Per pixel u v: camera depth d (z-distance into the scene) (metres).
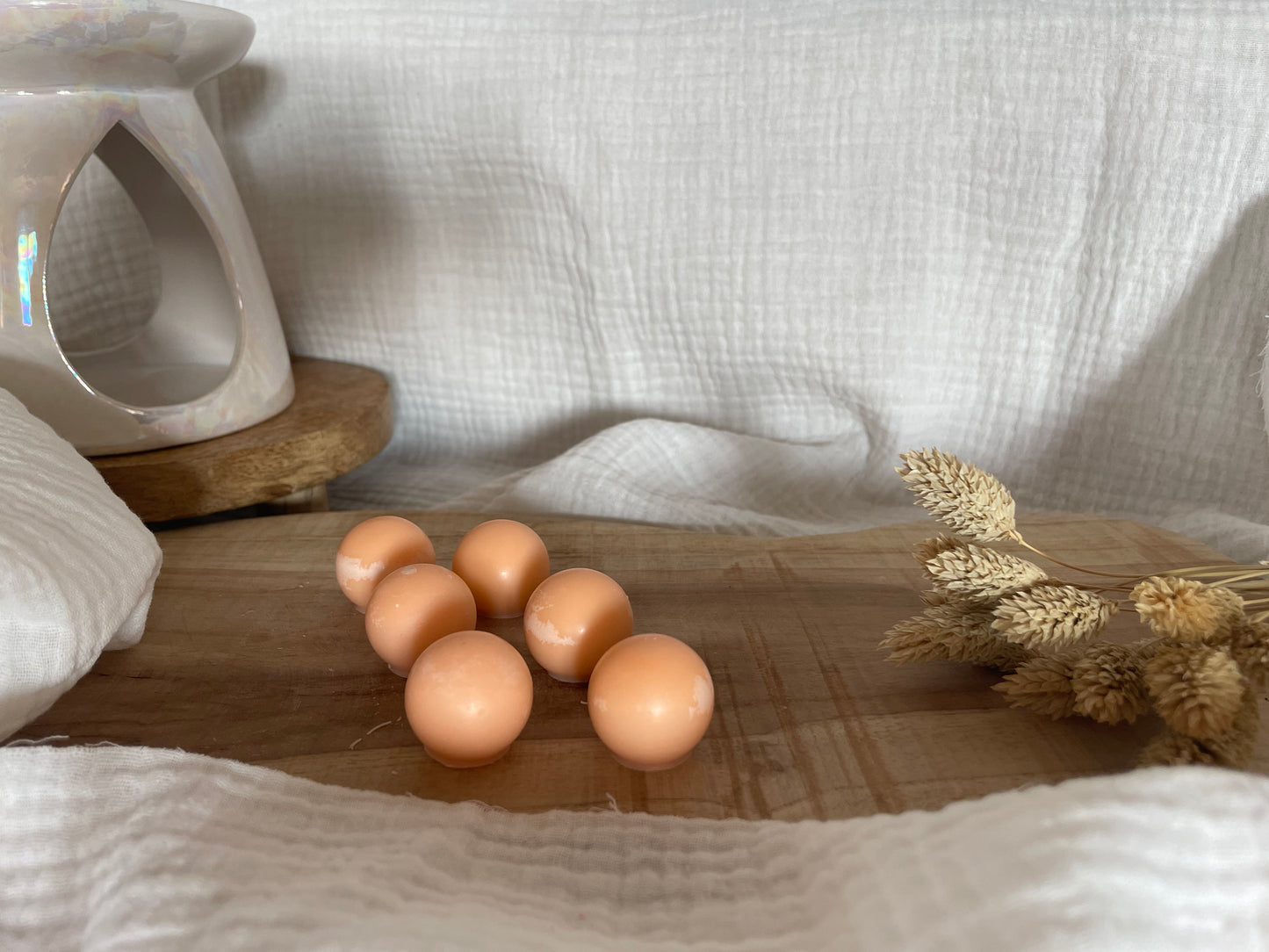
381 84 0.48
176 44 0.36
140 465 0.38
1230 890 0.21
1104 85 0.40
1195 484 0.43
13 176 0.35
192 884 0.22
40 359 0.36
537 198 0.48
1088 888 0.20
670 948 0.22
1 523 0.27
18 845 0.24
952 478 0.28
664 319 0.48
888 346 0.46
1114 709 0.26
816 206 0.45
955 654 0.28
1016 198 0.43
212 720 0.28
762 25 0.43
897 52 0.42
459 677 0.26
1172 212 0.40
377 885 0.23
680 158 0.46
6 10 0.32
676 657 0.26
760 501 0.46
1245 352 0.41
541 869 0.24
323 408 0.44
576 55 0.45
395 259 0.51
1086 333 0.43
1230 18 0.38
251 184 0.52
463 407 0.53
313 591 0.34
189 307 0.45
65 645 0.26
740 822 0.25
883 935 0.21
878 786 0.26
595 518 0.41
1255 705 0.25
